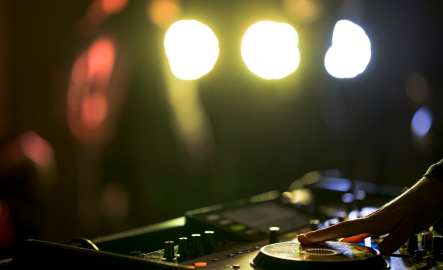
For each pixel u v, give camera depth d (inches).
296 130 149.9
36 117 99.8
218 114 130.1
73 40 103.3
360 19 152.8
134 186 106.7
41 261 23.6
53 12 103.2
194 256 30.2
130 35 105.3
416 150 129.4
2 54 100.5
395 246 26.1
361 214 50.2
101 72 103.3
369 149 143.2
